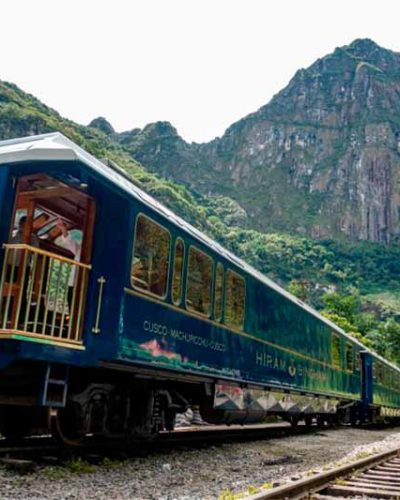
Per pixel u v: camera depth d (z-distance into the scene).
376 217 179.62
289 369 14.37
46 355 6.30
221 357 10.34
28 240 6.90
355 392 22.11
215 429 14.97
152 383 8.95
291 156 199.25
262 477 7.44
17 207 6.94
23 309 6.54
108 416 7.98
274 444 12.16
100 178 7.06
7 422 7.61
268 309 13.15
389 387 29.17
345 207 181.12
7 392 6.75
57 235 7.51
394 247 172.62
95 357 6.96
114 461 7.20
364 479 7.39
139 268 7.79
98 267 7.10
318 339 17.38
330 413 19.67
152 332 8.01
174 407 9.64
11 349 6.08
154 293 8.13
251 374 11.78
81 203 7.29
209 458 8.77
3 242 6.41
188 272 9.20
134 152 192.12
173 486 6.33
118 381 8.22
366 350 24.55
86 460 7.07
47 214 7.36
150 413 8.80
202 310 9.68
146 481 6.39
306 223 178.12
